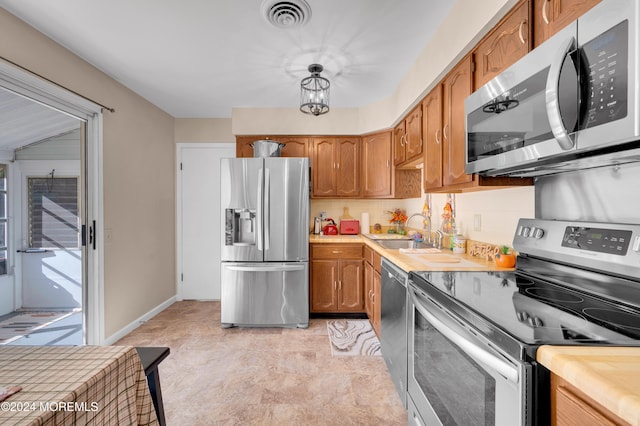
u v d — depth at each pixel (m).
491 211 1.83
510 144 1.12
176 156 3.77
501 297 1.03
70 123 2.28
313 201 3.78
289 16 1.77
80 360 0.72
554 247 1.22
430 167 2.10
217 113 3.62
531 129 1.01
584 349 0.64
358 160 3.49
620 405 0.47
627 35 0.69
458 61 1.67
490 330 0.79
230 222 2.93
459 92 1.67
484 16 1.36
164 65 2.40
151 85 2.78
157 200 3.34
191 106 3.38
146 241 3.12
